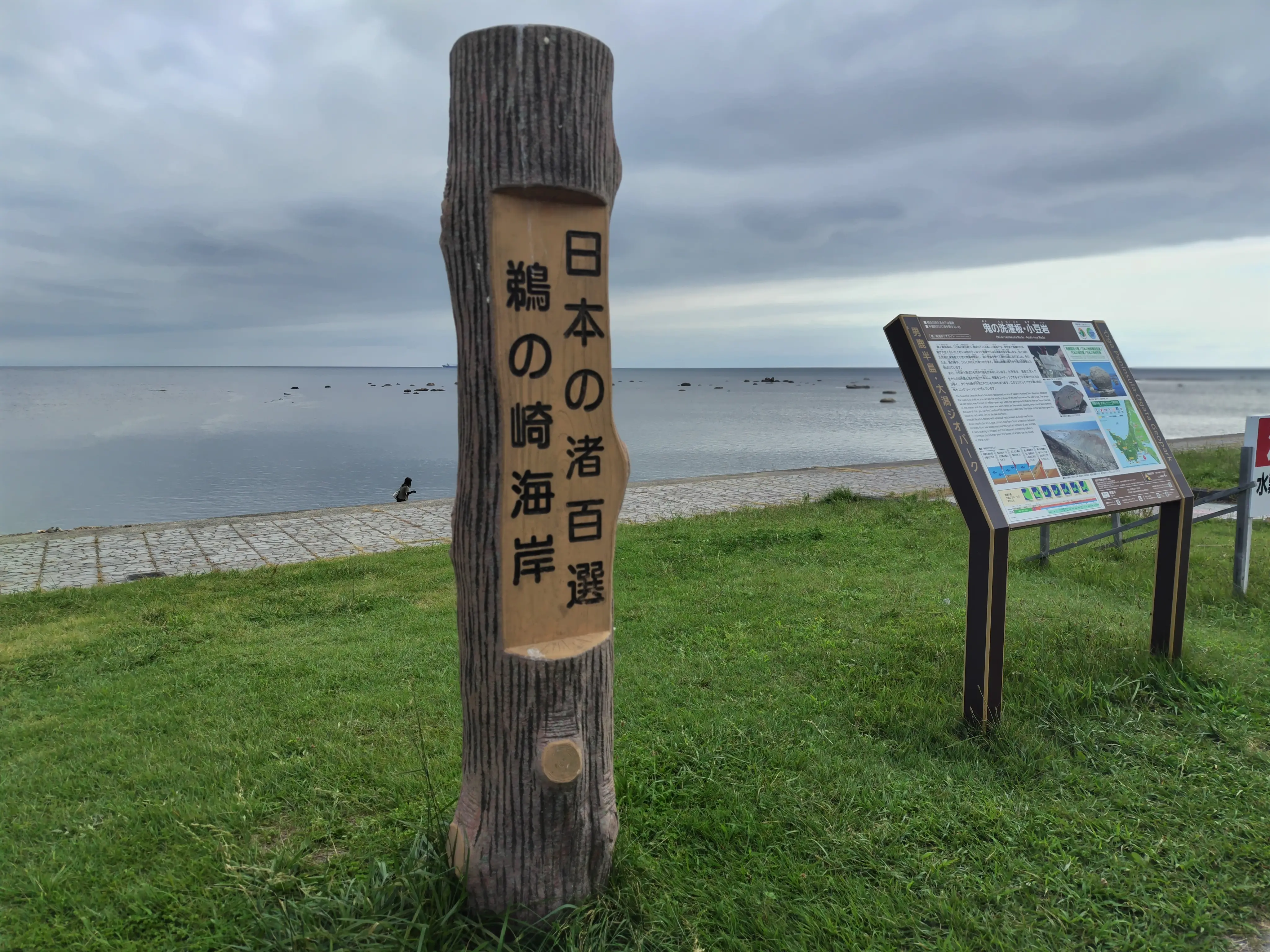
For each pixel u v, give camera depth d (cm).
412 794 309
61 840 281
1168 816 299
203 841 279
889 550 741
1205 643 476
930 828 289
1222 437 1953
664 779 321
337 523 979
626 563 698
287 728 372
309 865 267
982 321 416
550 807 226
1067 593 594
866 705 392
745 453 2769
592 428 227
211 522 988
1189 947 235
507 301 212
